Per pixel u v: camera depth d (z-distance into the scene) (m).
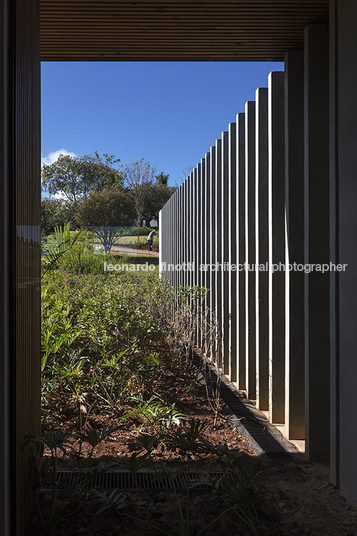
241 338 4.63
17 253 1.70
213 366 5.59
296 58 3.26
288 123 3.28
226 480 1.82
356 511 2.10
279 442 3.12
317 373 2.91
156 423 3.04
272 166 3.63
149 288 6.29
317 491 2.32
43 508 2.01
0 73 1.58
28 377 1.88
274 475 2.51
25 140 1.83
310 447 2.85
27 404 1.86
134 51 3.26
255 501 1.79
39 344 2.11
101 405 3.49
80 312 5.06
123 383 3.76
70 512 1.97
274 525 1.92
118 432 3.04
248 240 4.33
